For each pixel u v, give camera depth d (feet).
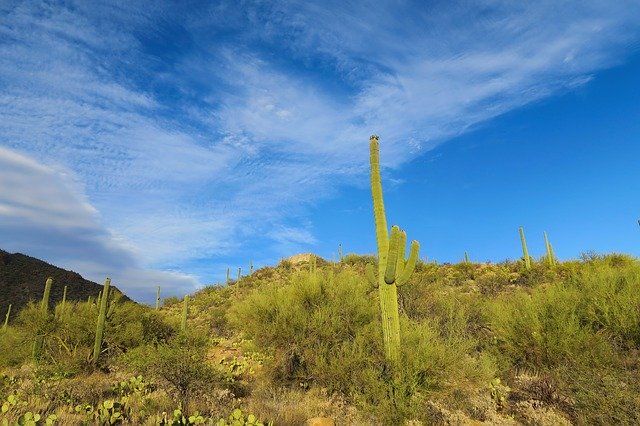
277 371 30.86
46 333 49.47
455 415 23.22
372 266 30.76
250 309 34.78
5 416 21.24
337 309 32.24
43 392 27.32
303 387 29.73
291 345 31.27
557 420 22.40
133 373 38.14
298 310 32.48
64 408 22.80
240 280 129.59
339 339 30.68
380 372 26.43
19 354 50.65
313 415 24.76
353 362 27.71
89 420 20.94
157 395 26.84
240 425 20.24
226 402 25.86
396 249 27.84
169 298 131.13
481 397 25.17
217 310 84.28
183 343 37.93
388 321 27.94
